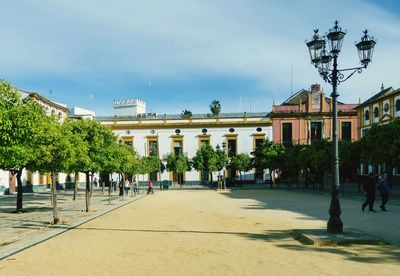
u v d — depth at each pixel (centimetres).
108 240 1112
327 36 1184
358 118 5256
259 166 4791
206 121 5903
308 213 1831
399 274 731
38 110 1666
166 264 819
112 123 6006
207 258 870
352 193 3372
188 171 5647
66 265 820
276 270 761
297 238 1119
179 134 5941
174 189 4788
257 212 1884
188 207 2197
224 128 5888
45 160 1447
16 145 1133
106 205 2378
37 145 1434
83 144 1923
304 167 4022
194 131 5925
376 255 889
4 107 1138
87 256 904
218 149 5100
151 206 2291
